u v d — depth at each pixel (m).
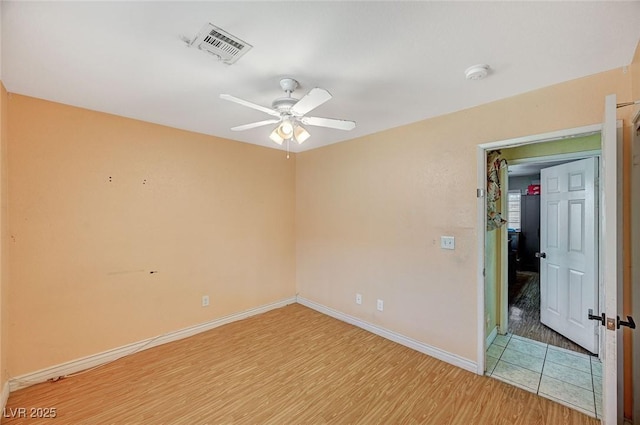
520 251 6.65
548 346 3.00
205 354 2.85
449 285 2.69
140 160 2.92
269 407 2.09
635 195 1.79
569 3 1.27
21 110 2.29
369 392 2.25
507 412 2.02
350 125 2.08
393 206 3.14
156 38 1.54
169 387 2.32
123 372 2.53
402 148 3.05
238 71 1.90
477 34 1.50
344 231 3.71
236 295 3.73
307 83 2.07
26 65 1.83
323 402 2.14
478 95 2.28
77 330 2.56
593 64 1.81
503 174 3.20
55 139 2.44
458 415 2.00
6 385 2.16
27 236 2.32
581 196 2.98
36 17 1.36
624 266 1.86
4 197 2.15
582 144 2.76
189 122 2.99
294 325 3.57
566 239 3.17
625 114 1.84
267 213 4.08
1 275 2.04
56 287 2.46
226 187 3.62
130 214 2.86
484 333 2.50
